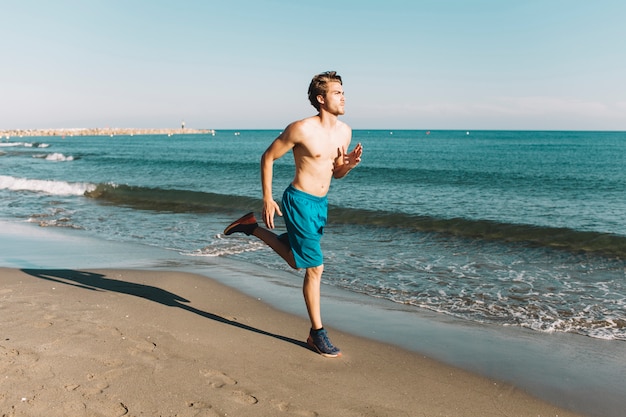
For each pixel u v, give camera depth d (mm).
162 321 4020
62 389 2742
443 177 21203
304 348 3596
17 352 3236
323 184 3375
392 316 4469
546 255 7055
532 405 2836
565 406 2830
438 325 4234
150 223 9906
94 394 2701
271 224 3473
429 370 3283
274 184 18781
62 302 4434
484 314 4551
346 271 6133
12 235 8461
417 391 2963
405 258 6867
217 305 4637
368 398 2840
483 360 3471
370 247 7637
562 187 17375
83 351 3293
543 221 10297
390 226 9477
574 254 7102
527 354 3600
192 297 4871
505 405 2824
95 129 142875
